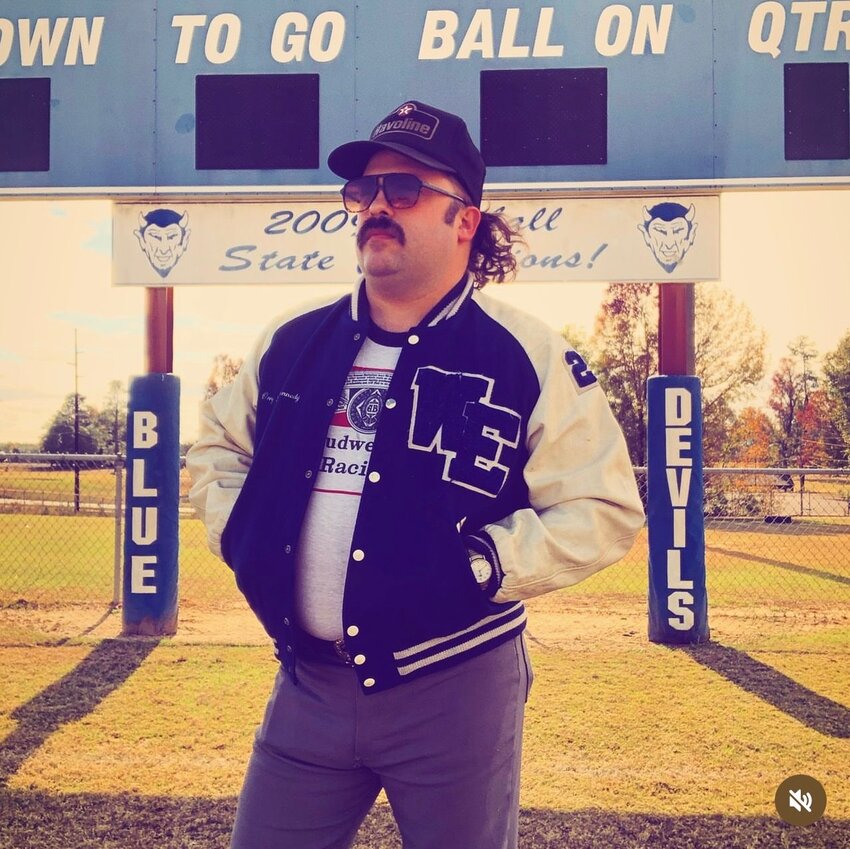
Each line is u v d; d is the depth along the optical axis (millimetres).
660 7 5203
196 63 5355
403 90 5258
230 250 5480
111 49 5387
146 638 5512
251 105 5340
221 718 3959
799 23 5156
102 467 7773
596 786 3197
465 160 1581
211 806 3025
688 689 4438
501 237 1845
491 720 1511
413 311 1608
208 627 5902
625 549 1553
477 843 1506
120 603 6598
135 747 3592
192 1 5352
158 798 3088
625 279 5332
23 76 5414
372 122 5277
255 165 5332
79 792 3135
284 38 5312
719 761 3447
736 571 9266
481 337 1558
